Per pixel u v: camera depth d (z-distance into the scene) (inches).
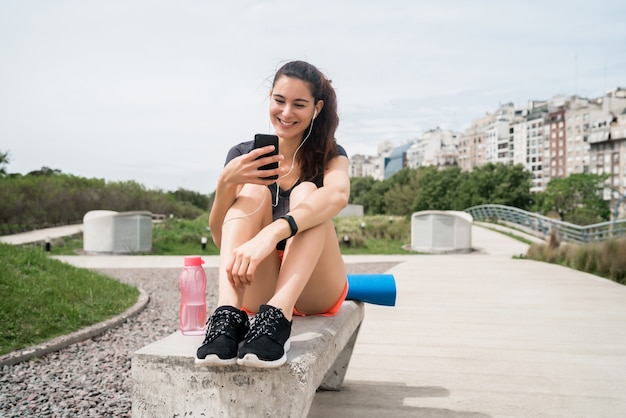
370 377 131.1
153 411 69.9
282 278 74.7
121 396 134.6
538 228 1074.1
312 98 89.8
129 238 682.2
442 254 734.5
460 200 2475.4
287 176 94.0
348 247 804.0
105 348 192.7
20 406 127.3
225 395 67.5
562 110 4254.4
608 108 4047.7
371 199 3051.2
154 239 768.3
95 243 669.9
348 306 103.7
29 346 181.3
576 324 199.9
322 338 76.9
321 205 78.9
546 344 166.9
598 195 2859.3
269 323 67.4
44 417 119.0
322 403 111.3
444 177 2566.4
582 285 321.7
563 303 251.6
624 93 4288.9
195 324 85.7
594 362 145.6
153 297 315.3
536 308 237.5
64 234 784.3
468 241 761.0
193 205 1631.4
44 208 940.0
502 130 4867.1
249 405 66.8
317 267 87.9
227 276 72.6
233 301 73.2
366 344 167.0
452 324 199.5
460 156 5418.3
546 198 2849.4
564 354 154.2
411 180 2738.7
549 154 4409.5
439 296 275.1
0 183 931.3
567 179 2817.4
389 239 898.1
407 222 1000.9
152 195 1274.6
